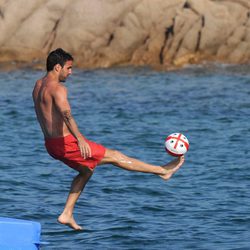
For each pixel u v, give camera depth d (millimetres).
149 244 38469
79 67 129875
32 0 133000
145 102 97125
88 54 130625
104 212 44875
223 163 60188
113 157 35094
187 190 50844
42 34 131750
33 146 68312
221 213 44750
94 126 80688
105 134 76125
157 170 35500
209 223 42562
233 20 130500
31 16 132750
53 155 34938
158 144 70562
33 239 32844
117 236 39781
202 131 77125
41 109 34688
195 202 47531
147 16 130125
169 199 48375
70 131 34031
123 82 115500
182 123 82188
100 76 121812
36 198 48469
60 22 131625
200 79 117938
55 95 34062
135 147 69250
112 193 49812
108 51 130625
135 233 40438
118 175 55031
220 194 49688
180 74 123375
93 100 99188
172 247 37844
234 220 43094
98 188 51031
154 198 48656
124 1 130500
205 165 59375
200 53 130750
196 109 91500
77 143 34375
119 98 100562
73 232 40688
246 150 66312
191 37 129375
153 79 118312
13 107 93562
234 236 39844
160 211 45344
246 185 52312
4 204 46719
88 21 130250
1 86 112438
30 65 131125
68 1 132250
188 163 60125
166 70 127250
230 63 130750
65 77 35188
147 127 79875
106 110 91188
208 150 66375
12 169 57438
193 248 37656
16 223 32531
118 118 85625
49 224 42406
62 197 48938
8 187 51125
